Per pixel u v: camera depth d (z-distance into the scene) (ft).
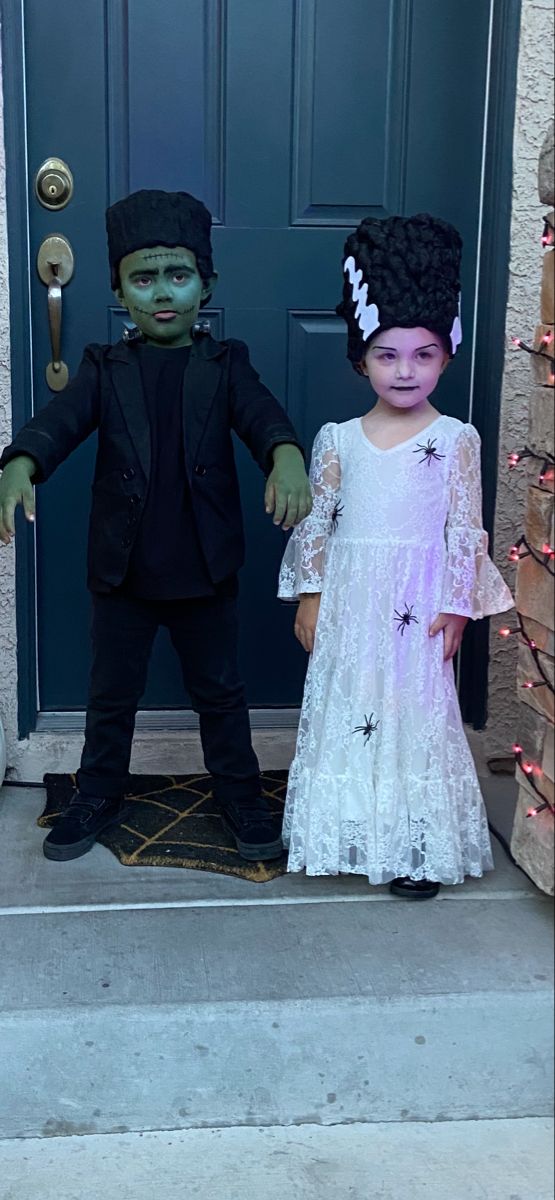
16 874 7.25
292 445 6.56
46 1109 5.96
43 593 8.96
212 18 8.39
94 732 7.70
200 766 8.99
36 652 8.95
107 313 8.70
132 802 8.30
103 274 8.63
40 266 8.53
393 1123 6.13
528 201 8.26
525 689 6.93
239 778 7.72
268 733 9.04
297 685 9.24
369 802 6.97
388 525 6.88
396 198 8.69
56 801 8.32
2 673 8.61
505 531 8.61
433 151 8.61
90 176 8.49
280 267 8.75
